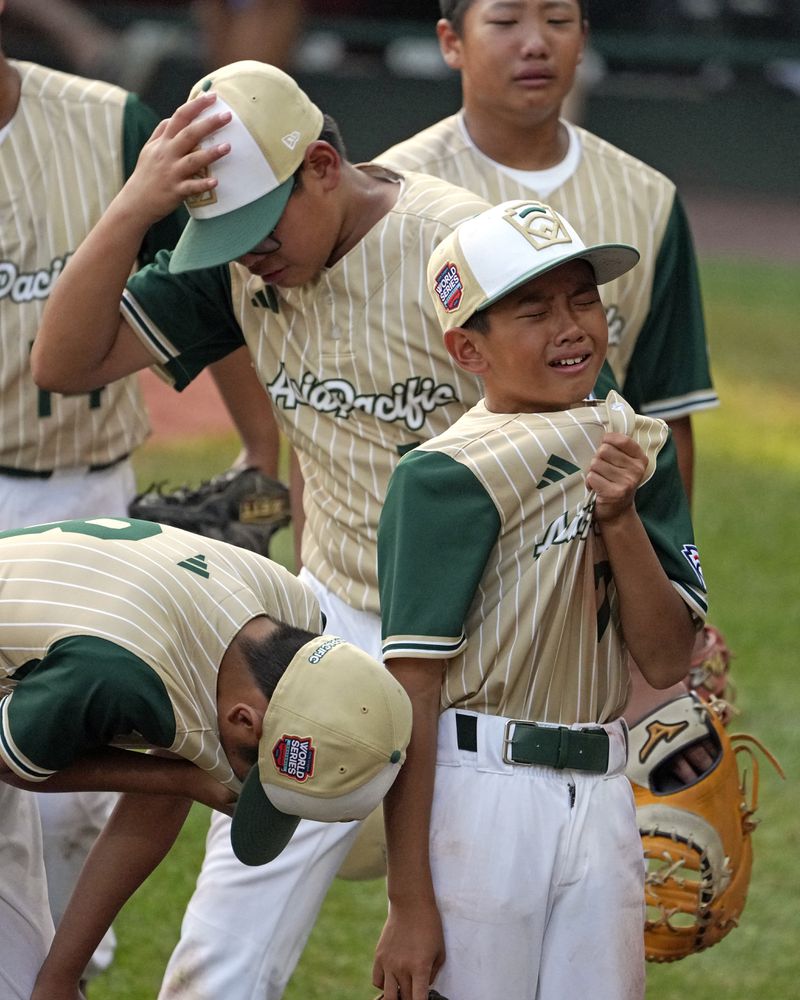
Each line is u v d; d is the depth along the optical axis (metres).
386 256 12.16
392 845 10.67
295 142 11.72
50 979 11.34
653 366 15.27
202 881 12.73
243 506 16.45
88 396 15.64
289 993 15.49
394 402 12.33
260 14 61.59
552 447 10.50
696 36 79.44
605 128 79.25
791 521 33.12
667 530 10.80
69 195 15.54
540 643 10.61
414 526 10.50
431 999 10.67
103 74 68.12
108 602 10.25
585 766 10.77
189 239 11.90
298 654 10.27
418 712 10.60
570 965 10.78
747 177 79.31
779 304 57.00
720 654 15.20
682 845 13.01
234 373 16.58
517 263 10.30
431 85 75.88
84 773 10.64
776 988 15.95
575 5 14.76
